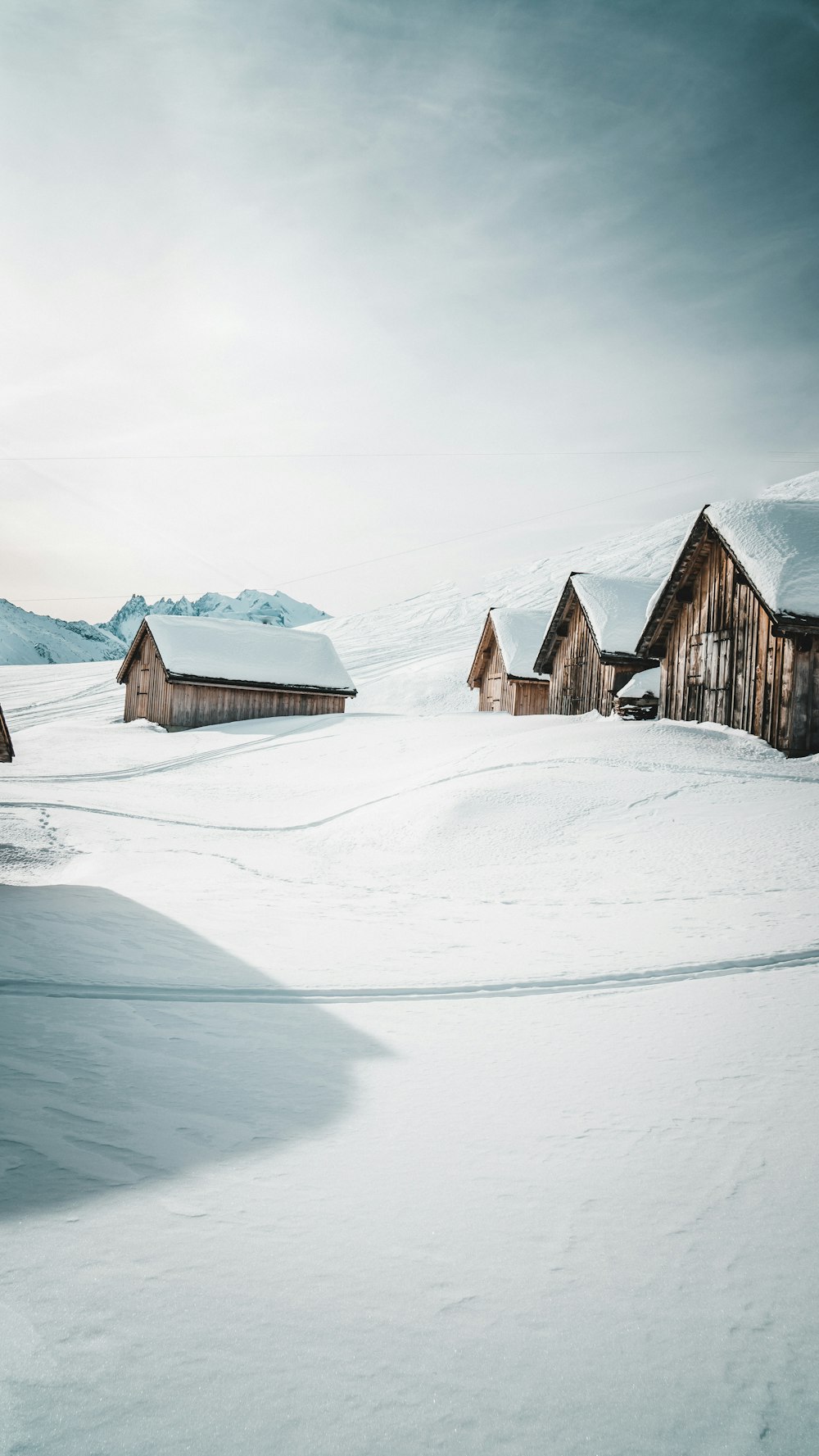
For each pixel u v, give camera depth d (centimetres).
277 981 434
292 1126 243
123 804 1547
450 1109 258
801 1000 366
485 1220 186
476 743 1784
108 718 3569
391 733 2320
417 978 440
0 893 696
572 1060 304
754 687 1434
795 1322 148
